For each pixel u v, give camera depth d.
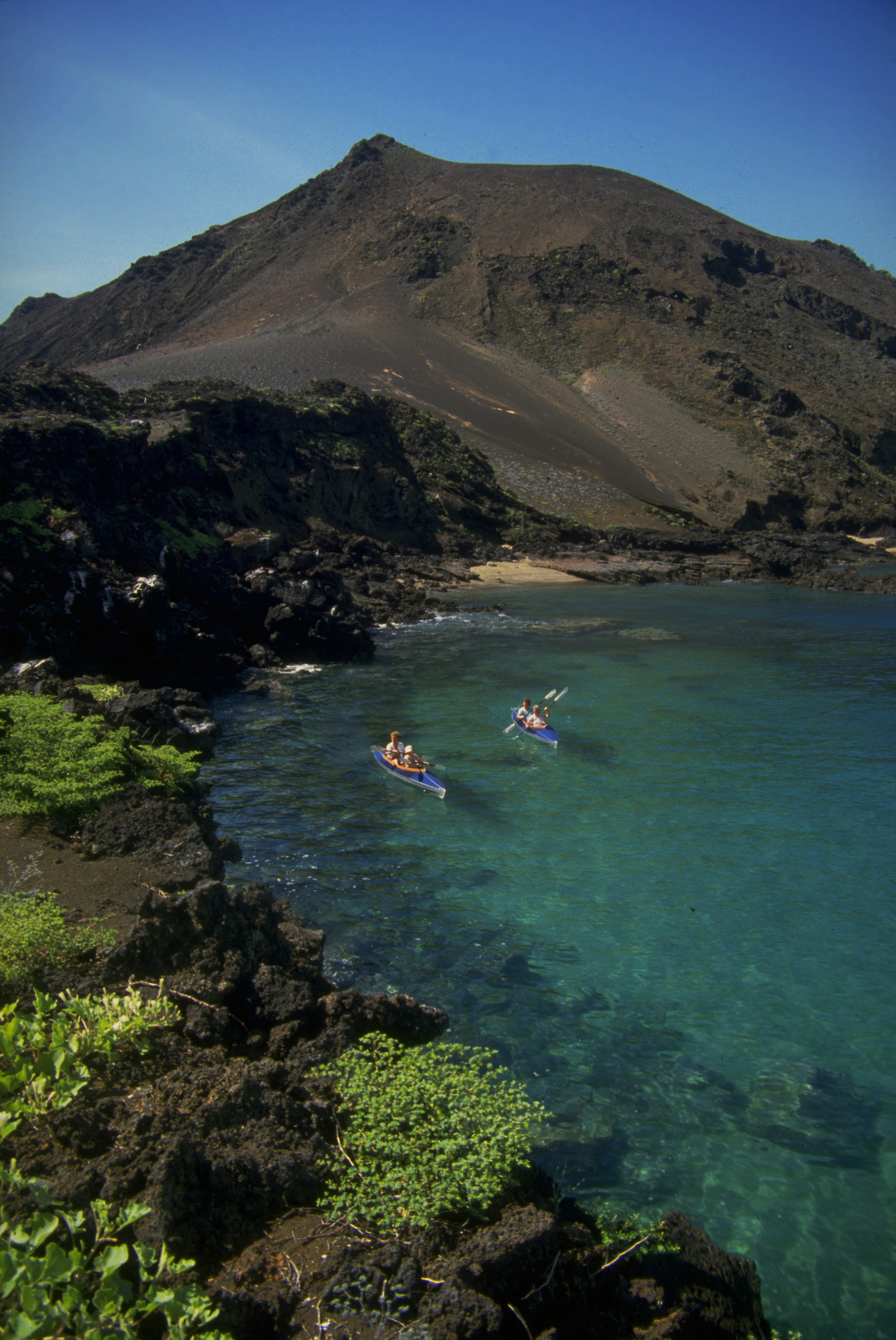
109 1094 7.35
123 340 196.38
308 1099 8.25
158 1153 6.49
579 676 33.94
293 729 25.64
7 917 9.98
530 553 78.12
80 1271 5.14
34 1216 5.23
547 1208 7.75
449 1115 8.09
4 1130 5.98
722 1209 8.50
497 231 176.62
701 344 144.38
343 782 21.20
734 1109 10.01
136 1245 5.52
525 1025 11.53
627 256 166.00
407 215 190.62
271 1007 9.95
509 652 38.56
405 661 36.16
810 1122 9.83
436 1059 9.25
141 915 10.09
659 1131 9.57
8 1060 7.06
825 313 180.88
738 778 22.14
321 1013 10.05
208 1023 8.95
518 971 12.92
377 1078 8.57
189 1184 6.30
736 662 37.03
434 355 134.38
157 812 14.03
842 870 16.80
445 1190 6.95
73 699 18.36
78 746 15.59
